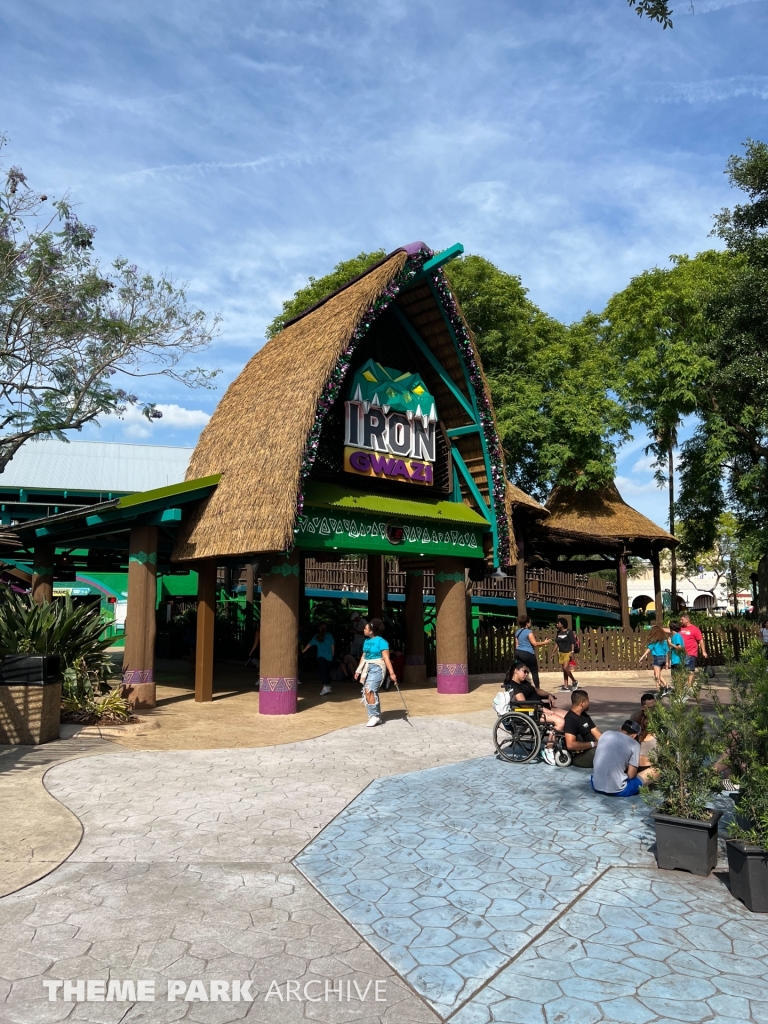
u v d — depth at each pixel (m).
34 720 10.25
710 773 5.96
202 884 5.42
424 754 10.09
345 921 4.86
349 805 7.54
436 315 16.02
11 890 5.23
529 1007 3.87
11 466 31.48
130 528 15.08
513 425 29.69
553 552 29.89
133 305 20.77
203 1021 3.71
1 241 18.97
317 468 14.66
